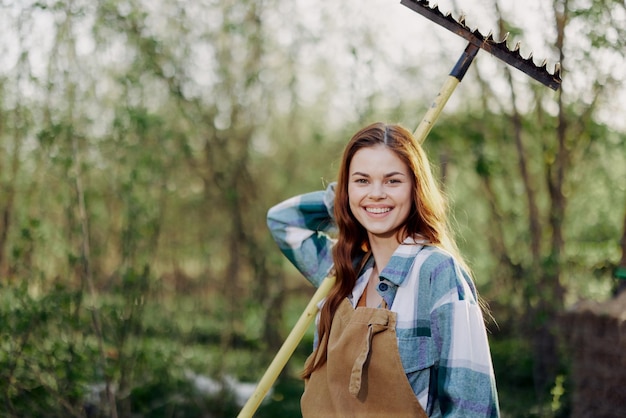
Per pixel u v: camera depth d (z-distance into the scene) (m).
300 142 5.45
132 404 4.54
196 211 4.97
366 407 1.83
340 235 2.02
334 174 5.45
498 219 4.89
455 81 2.13
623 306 3.58
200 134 4.98
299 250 2.29
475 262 4.96
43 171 4.18
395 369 1.81
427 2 2.10
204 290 4.95
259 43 4.99
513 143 4.74
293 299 5.91
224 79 4.99
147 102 4.65
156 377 4.46
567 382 4.22
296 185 5.45
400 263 1.88
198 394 4.57
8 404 3.97
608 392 3.52
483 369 1.77
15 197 4.21
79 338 4.22
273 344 5.37
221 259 5.11
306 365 2.00
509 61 2.10
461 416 1.74
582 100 4.30
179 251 4.86
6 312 3.92
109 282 4.33
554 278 4.53
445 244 1.95
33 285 4.07
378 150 1.92
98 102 4.27
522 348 4.71
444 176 4.53
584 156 4.59
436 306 1.81
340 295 1.98
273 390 5.05
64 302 3.94
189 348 4.61
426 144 4.82
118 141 4.32
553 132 4.61
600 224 4.77
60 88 4.12
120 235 4.41
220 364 4.68
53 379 4.13
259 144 5.23
